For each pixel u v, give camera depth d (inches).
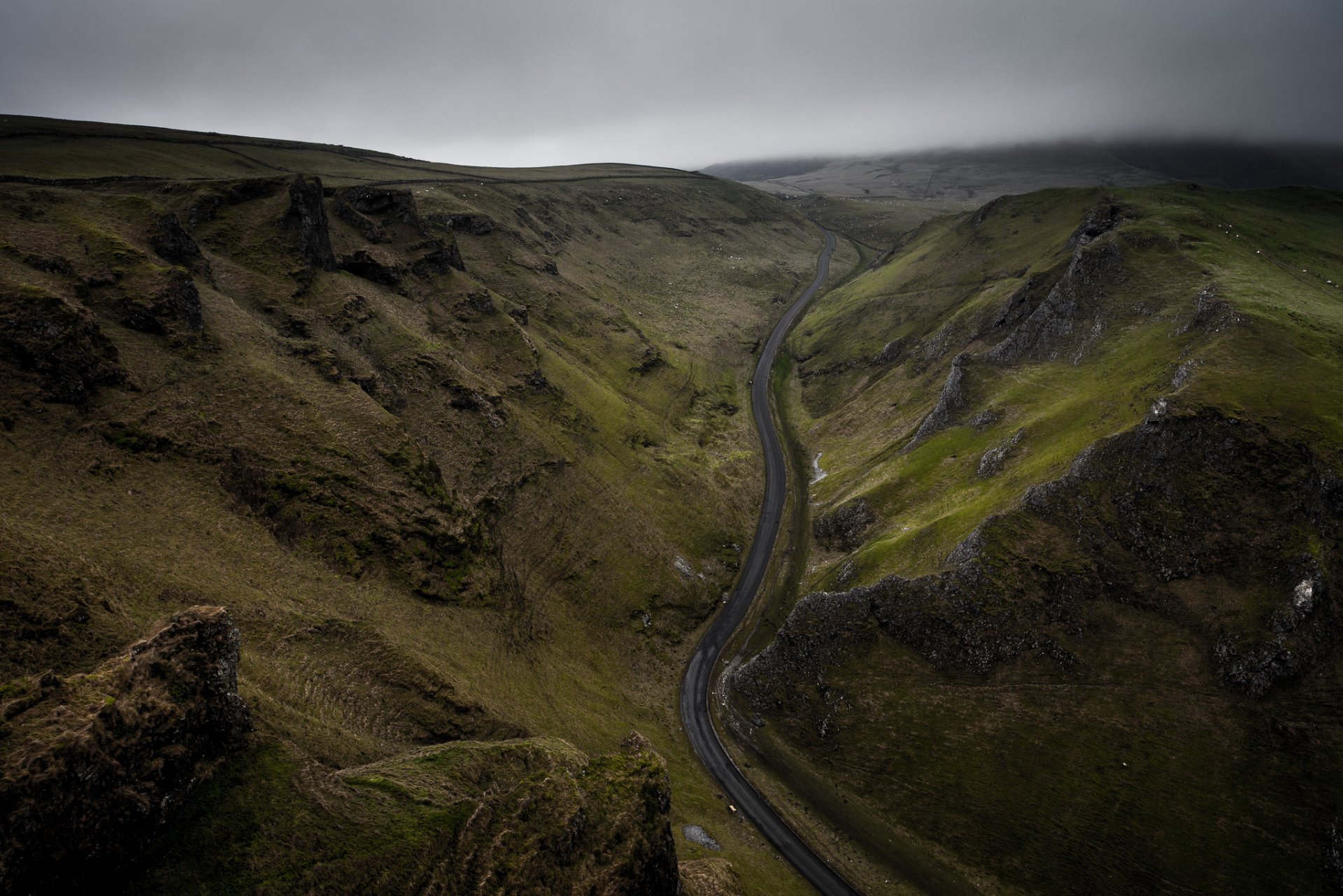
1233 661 2359.7
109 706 1206.3
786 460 5290.4
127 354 2502.5
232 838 1289.4
